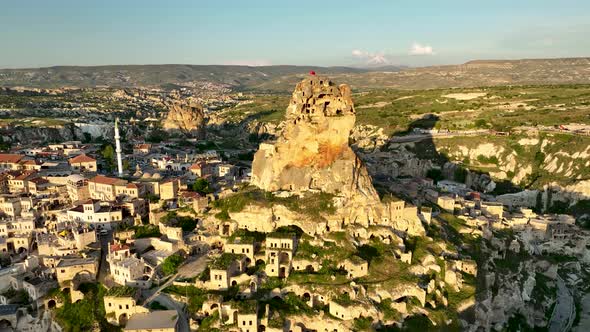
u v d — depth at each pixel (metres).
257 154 168.38
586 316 149.88
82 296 123.06
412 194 180.62
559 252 182.62
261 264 131.50
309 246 135.25
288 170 154.50
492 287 143.38
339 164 149.00
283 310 116.19
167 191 172.88
